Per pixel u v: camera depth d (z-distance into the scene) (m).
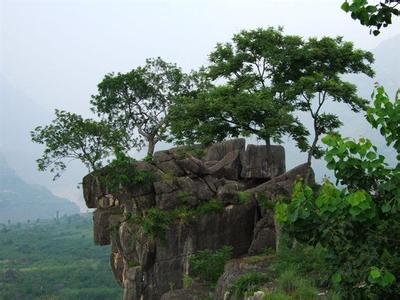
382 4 5.03
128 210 25.77
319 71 25.72
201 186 26.30
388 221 4.98
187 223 24.25
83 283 111.69
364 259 4.90
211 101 24.14
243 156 30.84
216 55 26.77
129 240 24.69
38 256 146.50
